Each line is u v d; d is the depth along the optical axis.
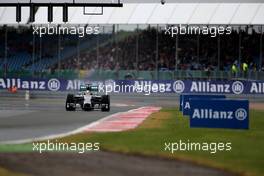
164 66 180.00
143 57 181.75
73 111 103.94
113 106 129.62
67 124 73.12
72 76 169.50
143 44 182.38
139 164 38.69
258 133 60.75
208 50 179.62
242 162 40.00
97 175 34.00
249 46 177.12
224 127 65.06
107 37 183.25
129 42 182.75
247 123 64.38
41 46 187.50
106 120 80.50
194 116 66.25
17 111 102.75
